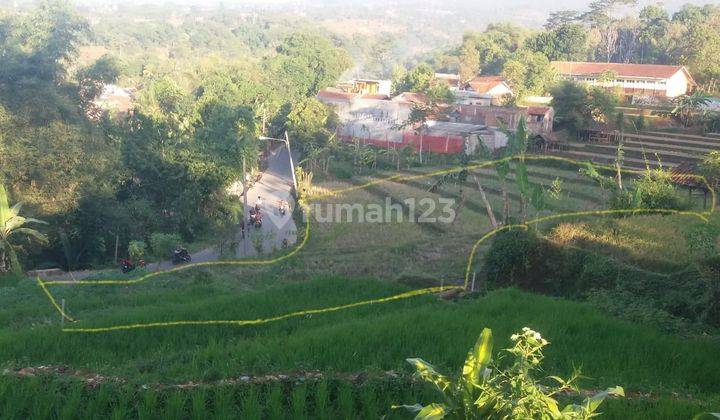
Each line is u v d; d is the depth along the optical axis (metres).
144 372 9.49
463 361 9.46
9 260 25.53
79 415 7.92
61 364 10.18
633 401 7.90
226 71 63.62
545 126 41.62
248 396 8.17
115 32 129.88
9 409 7.86
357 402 8.09
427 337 10.67
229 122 37.19
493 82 60.81
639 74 58.31
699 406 7.55
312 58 75.06
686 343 11.18
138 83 71.50
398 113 48.91
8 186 26.31
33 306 17.06
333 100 53.88
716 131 41.78
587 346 10.69
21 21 43.38
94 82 38.50
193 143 33.22
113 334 12.31
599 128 41.56
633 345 10.77
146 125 36.12
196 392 8.12
